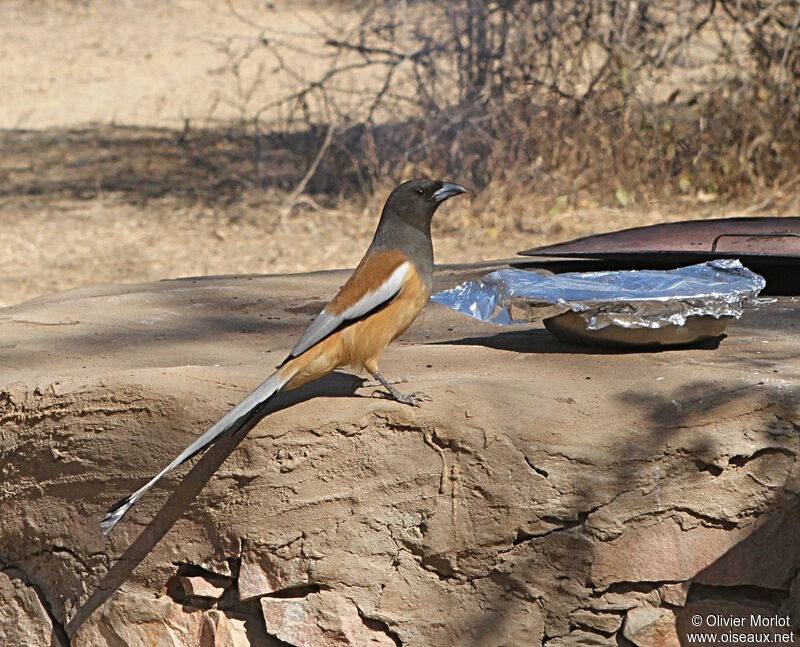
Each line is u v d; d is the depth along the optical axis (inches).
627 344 373.7
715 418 318.0
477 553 324.8
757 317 427.2
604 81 1026.1
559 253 480.1
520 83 1020.5
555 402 328.2
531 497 318.3
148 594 354.0
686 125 1042.7
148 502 348.2
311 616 335.6
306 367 323.9
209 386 345.4
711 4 1042.7
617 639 322.0
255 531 336.5
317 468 331.9
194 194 1217.4
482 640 326.3
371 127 1120.8
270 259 944.3
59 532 366.6
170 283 542.6
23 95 1911.9
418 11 1079.6
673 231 512.4
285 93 1668.3
